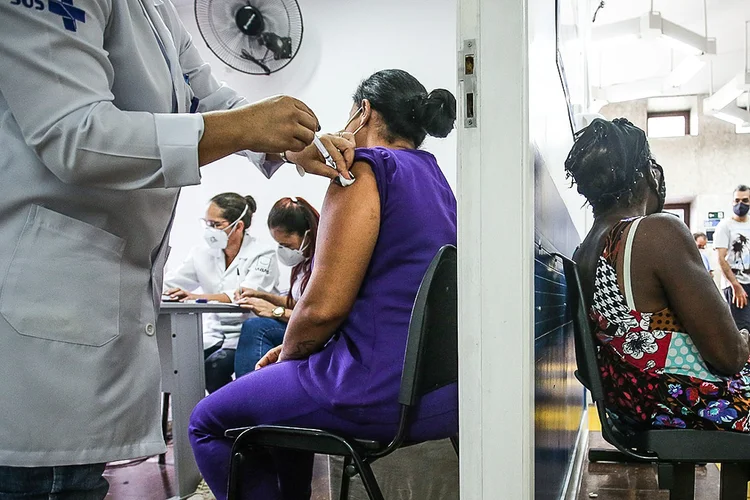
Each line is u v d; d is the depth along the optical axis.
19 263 0.67
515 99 0.86
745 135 7.50
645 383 1.24
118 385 0.74
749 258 4.98
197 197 4.29
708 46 5.02
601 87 6.16
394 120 1.25
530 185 0.89
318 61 4.02
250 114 0.75
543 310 1.18
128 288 0.77
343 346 1.06
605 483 2.21
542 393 1.15
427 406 1.01
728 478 1.26
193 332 2.20
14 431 0.65
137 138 0.67
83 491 0.72
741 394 1.19
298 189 4.10
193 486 2.14
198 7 3.75
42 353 0.67
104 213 0.73
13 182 0.68
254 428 1.02
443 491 1.67
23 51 0.62
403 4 3.85
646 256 1.21
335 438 0.99
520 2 0.86
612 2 4.94
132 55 0.76
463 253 0.89
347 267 1.03
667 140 7.73
